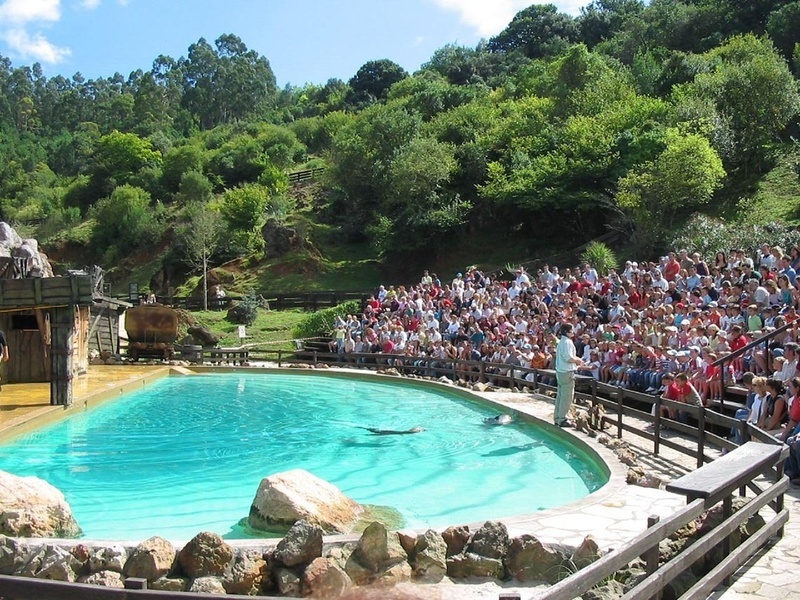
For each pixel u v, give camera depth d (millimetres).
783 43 53531
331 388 23578
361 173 56562
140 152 88688
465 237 47125
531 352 20188
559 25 95500
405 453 13922
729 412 13656
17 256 24172
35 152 118625
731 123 39094
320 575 6305
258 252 54062
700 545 5746
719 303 17891
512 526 8156
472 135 54688
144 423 17547
